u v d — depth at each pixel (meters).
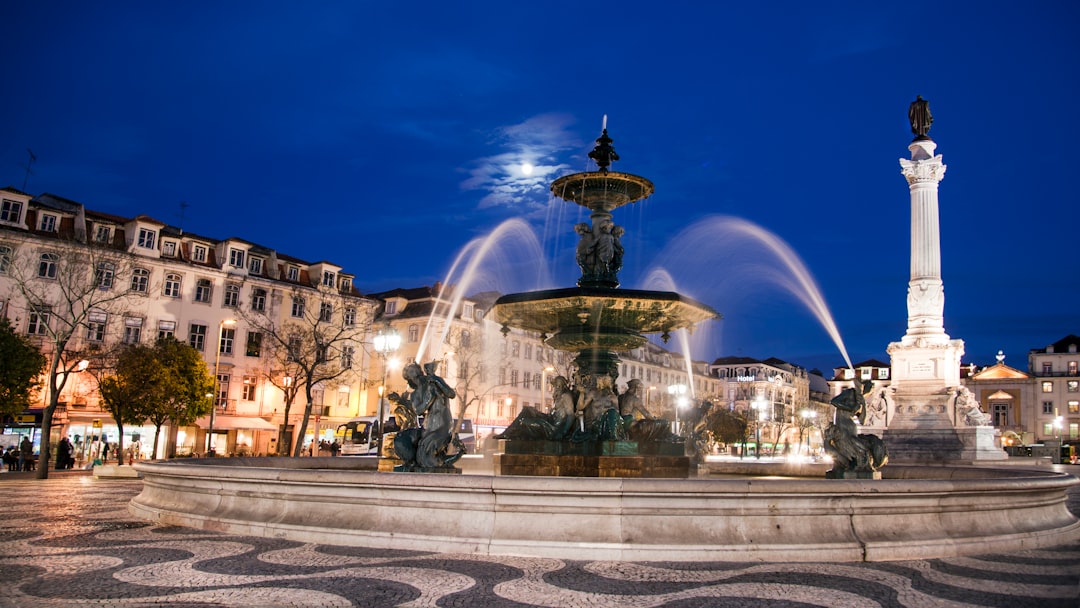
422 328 58.25
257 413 49.22
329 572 6.52
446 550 7.46
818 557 7.40
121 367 36.34
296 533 8.12
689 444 14.62
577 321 12.06
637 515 7.45
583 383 12.11
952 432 28.83
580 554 7.22
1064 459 69.88
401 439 9.21
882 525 7.92
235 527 8.60
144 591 5.77
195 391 38.72
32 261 40.44
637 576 6.55
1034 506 9.24
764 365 99.44
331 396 52.88
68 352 36.88
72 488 17.31
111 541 8.04
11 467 31.80
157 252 45.62
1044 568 7.23
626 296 11.48
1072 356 92.00
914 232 31.62
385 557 7.20
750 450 76.19
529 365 66.69
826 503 7.68
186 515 9.27
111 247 41.06
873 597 5.93
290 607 5.38
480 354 61.12
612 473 11.23
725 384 96.69
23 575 6.30
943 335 30.72
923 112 32.62
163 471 9.64
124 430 42.47
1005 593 6.12
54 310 41.09
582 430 11.75
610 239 12.86
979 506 8.51
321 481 8.16
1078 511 13.41
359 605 5.46
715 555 7.24
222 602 5.47
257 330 49.81
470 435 47.47
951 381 30.03
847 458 10.05
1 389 33.34
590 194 12.95
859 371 106.31
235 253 49.44
